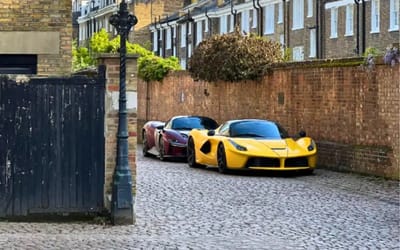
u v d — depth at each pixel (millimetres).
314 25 50844
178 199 15031
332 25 49250
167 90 40188
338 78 20828
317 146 21703
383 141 18516
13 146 12078
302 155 19531
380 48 44188
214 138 21078
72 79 12133
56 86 12109
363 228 11734
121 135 11984
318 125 22047
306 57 51844
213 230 11508
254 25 58125
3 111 12031
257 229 11633
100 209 12312
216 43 29516
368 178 18625
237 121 21391
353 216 12930
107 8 84812
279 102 25031
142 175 20078
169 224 12016
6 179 12094
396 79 17734
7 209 12141
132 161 12422
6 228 11492
